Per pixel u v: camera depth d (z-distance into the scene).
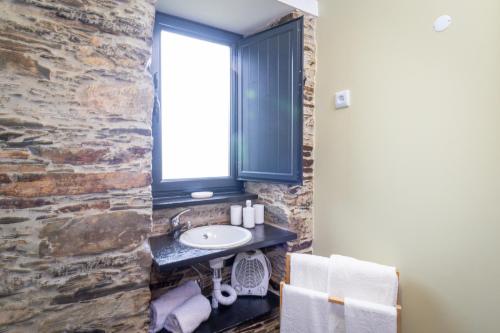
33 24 0.92
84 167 1.01
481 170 1.02
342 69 1.51
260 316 1.57
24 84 0.92
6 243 0.91
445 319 1.14
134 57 1.09
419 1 1.18
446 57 1.10
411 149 1.23
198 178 1.84
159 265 1.19
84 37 1.00
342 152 1.53
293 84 1.52
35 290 0.95
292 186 1.66
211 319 1.50
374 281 1.22
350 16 1.47
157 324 1.36
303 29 1.51
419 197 1.21
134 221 1.11
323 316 1.28
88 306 1.03
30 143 0.93
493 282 1.00
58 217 0.98
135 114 1.10
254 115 1.77
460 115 1.07
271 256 1.82
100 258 1.05
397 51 1.27
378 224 1.37
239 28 1.87
